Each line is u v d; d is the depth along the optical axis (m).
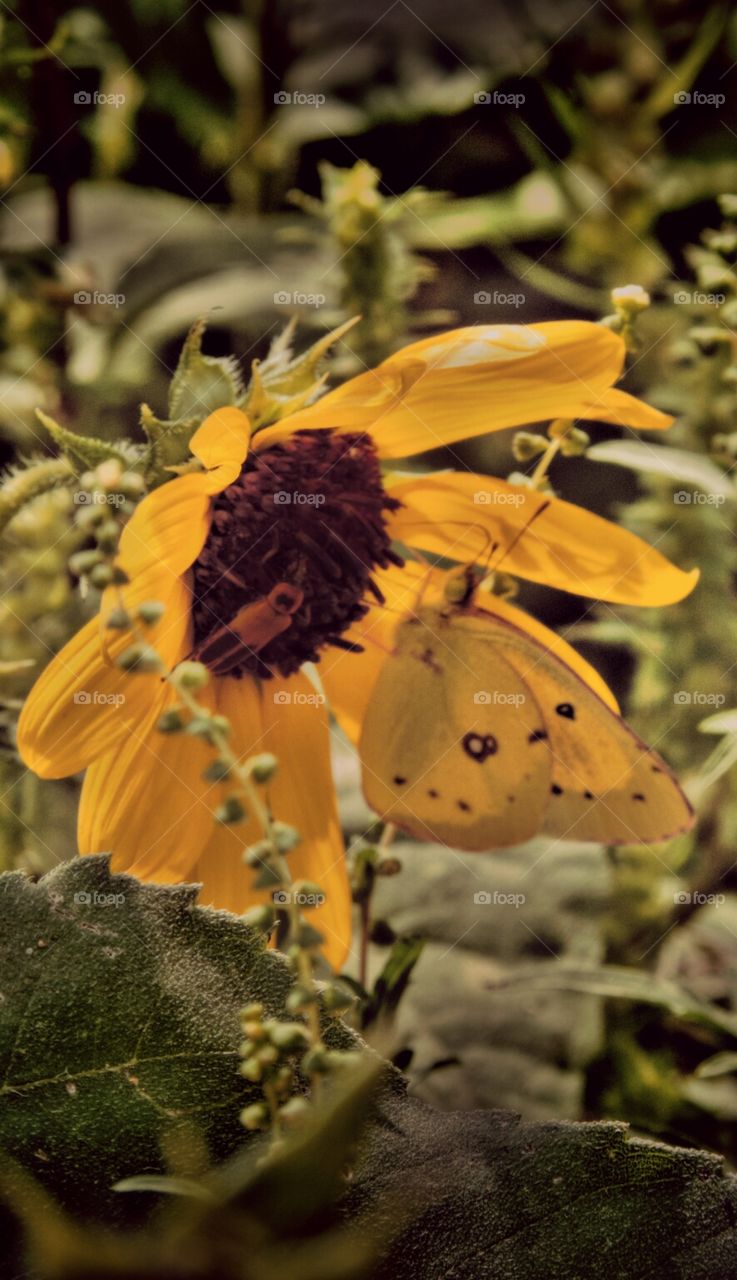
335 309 0.27
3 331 0.28
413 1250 0.20
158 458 0.23
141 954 0.20
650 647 0.27
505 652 0.25
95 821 0.23
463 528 0.25
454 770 0.25
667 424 0.24
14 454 0.28
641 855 0.26
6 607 0.25
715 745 0.27
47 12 0.29
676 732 0.27
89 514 0.20
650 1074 0.25
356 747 0.25
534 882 0.26
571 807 0.25
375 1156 0.20
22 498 0.23
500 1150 0.20
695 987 0.26
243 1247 0.11
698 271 0.26
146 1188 0.18
